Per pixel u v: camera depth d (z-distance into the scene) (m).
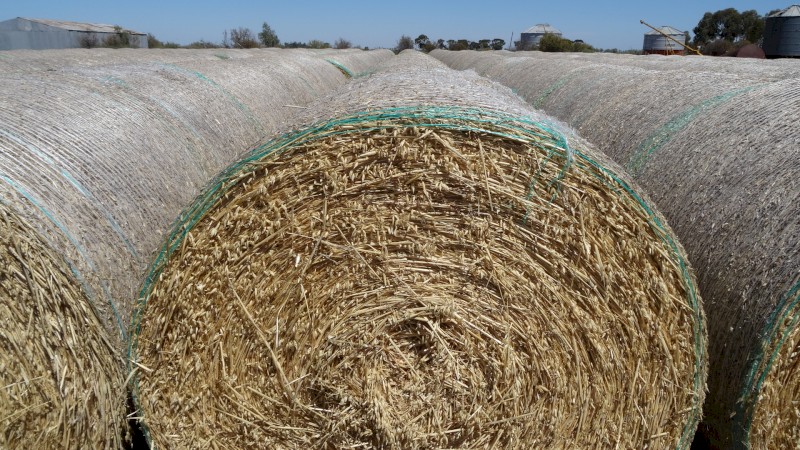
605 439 2.72
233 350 2.69
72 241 2.62
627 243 2.54
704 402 2.90
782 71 8.12
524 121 2.52
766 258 2.70
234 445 2.78
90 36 34.44
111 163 3.27
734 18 53.88
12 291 2.41
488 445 2.77
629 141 4.33
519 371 2.70
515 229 2.59
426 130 2.49
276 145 2.53
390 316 2.71
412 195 2.57
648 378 2.66
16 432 2.49
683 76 4.70
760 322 2.64
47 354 2.48
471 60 18.72
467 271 2.65
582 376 2.67
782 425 2.70
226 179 2.54
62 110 3.37
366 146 2.51
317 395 2.75
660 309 2.59
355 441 2.76
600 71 6.60
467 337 2.70
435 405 2.75
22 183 2.61
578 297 2.60
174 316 2.63
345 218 2.59
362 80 4.13
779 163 2.91
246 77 6.79
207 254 2.59
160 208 3.56
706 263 3.06
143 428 2.72
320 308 2.69
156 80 4.95
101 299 2.65
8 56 10.61
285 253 2.62
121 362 2.69
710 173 3.30
